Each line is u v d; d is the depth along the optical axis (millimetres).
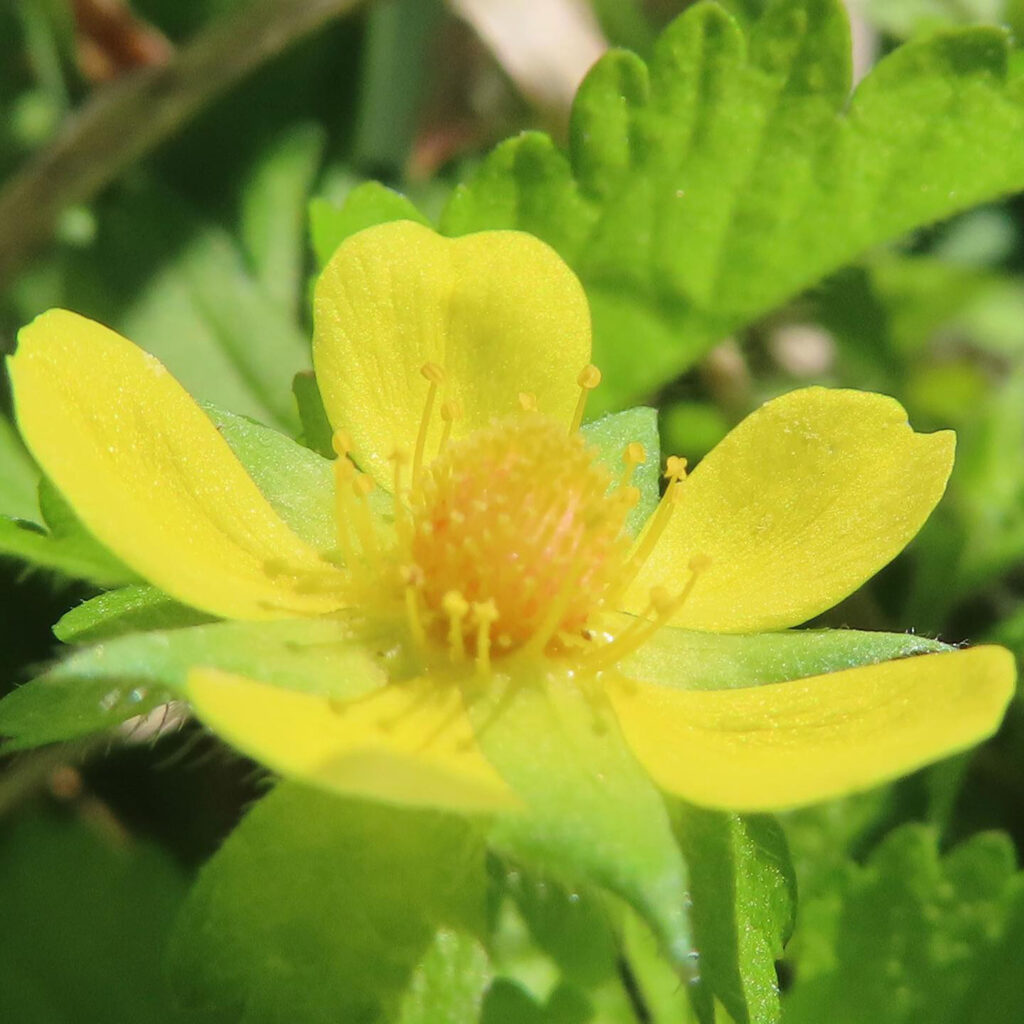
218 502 49
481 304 52
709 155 58
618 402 61
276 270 67
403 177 69
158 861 57
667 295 59
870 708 47
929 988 56
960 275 69
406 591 49
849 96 57
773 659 50
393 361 52
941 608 65
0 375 62
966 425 67
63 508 51
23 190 63
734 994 47
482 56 72
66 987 56
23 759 56
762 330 71
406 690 48
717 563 51
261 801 48
